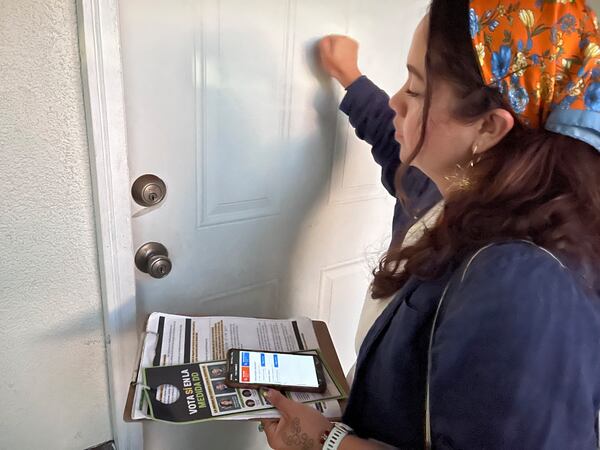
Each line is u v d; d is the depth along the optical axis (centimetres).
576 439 48
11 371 90
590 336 50
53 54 73
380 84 109
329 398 80
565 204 52
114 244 87
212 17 83
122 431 105
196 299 104
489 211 55
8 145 75
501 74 52
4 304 85
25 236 82
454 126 57
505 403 47
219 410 73
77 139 79
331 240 119
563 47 50
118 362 97
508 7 51
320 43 96
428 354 58
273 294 115
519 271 50
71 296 90
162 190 89
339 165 111
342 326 133
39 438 99
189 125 88
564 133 51
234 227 102
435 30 55
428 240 63
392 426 66
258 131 96
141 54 79
